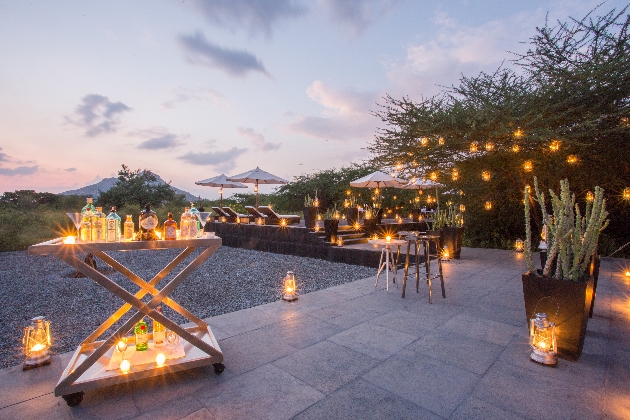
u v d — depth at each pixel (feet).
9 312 17.97
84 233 9.02
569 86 27.86
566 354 10.78
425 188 43.70
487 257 32.45
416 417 7.70
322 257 34.32
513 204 38.60
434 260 29.96
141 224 9.63
